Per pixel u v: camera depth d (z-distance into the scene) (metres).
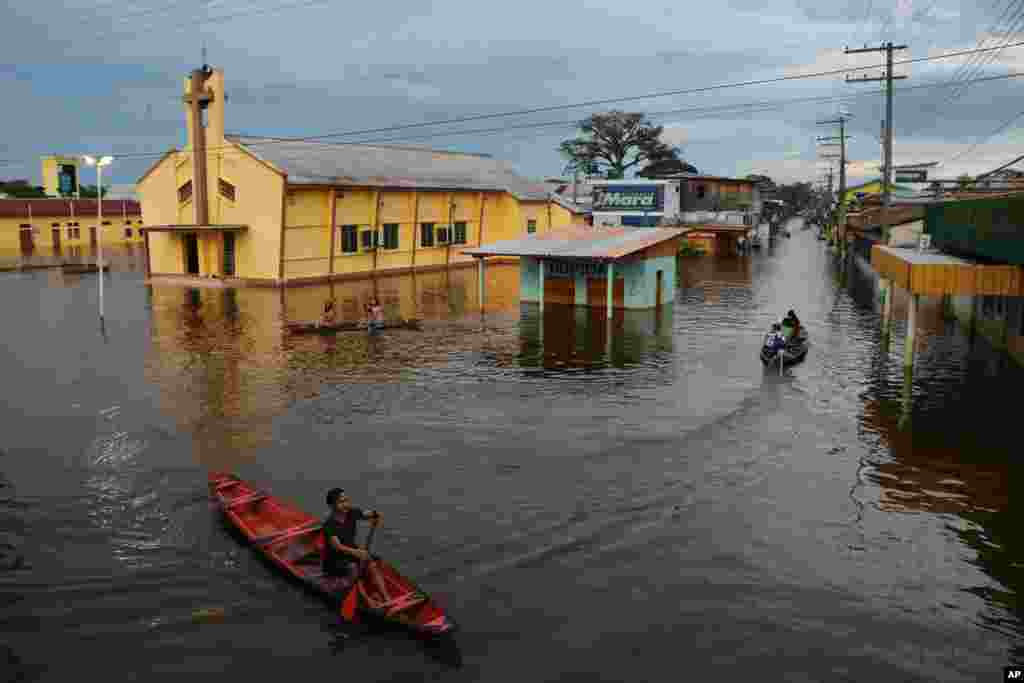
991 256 20.80
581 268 36.56
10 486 13.80
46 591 10.27
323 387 20.95
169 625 9.50
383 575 10.02
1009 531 12.18
